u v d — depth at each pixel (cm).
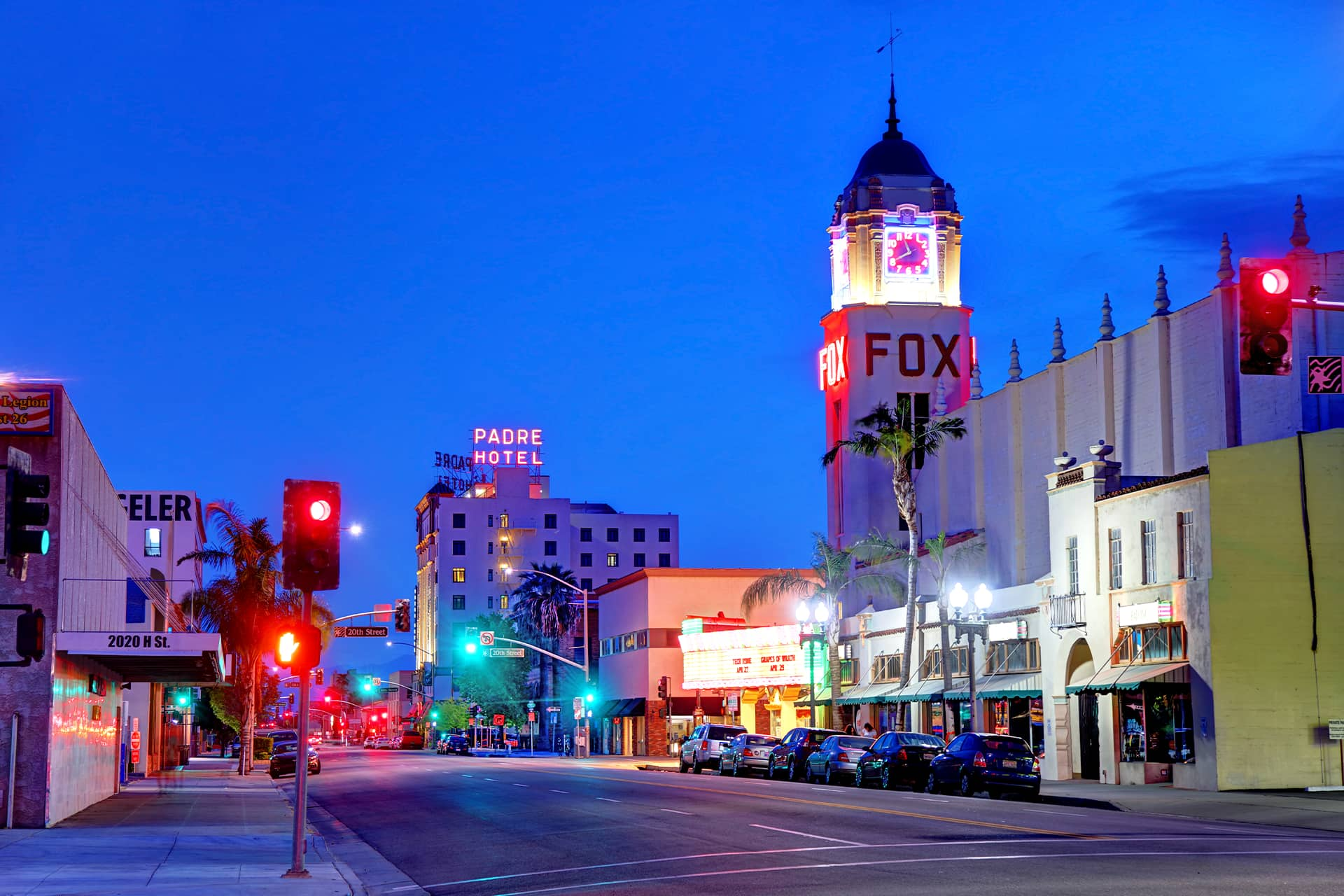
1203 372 4659
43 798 3012
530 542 17375
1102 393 5212
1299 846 2120
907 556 5750
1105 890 1583
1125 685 3928
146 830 2978
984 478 6144
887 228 7362
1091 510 4381
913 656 5772
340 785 5038
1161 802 3322
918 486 6988
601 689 9694
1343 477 3831
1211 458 3862
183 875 2088
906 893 1602
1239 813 3008
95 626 3691
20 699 3011
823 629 6016
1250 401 4441
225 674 4462
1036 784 3538
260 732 9912
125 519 4656
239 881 2012
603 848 2344
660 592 8569
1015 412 5831
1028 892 1576
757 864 1983
